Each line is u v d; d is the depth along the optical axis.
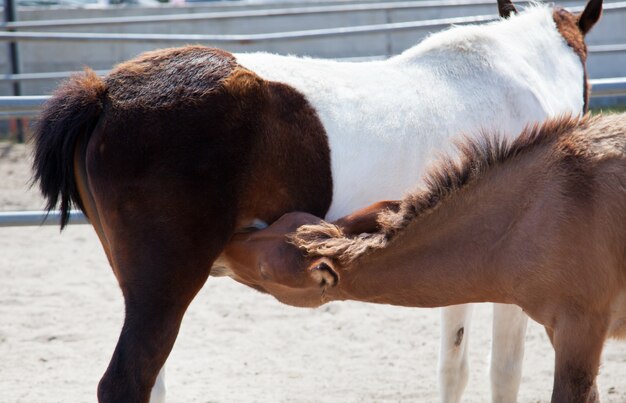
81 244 7.88
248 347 5.35
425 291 3.06
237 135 3.16
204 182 3.12
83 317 5.85
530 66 4.04
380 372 4.91
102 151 3.14
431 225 2.99
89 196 3.32
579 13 4.68
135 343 3.07
